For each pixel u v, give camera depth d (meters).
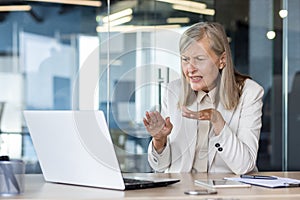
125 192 1.29
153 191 1.31
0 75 6.25
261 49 5.19
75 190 1.34
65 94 6.44
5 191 1.25
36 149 1.54
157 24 5.59
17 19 6.30
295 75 5.05
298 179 1.67
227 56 1.93
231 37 5.28
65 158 1.44
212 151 1.84
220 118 1.79
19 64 6.30
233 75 1.96
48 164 1.51
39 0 6.31
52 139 1.45
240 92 2.00
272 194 1.28
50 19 6.39
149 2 5.64
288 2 5.05
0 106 6.14
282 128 5.12
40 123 1.47
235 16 5.26
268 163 5.12
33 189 1.37
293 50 5.05
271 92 5.15
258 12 5.19
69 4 6.32
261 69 5.19
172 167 1.72
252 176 1.62
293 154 5.09
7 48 6.28
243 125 1.95
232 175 1.76
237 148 1.79
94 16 6.25
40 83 6.36
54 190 1.34
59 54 6.41
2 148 5.71
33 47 6.36
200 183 1.46
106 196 1.23
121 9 5.94
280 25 5.11
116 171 1.31
